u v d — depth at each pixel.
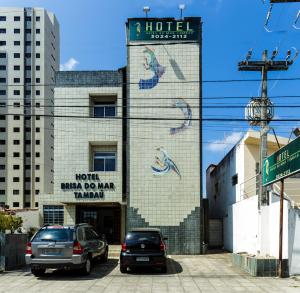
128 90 26.97
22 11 118.31
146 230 17.00
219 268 18.50
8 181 113.12
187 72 26.95
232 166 29.94
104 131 28.50
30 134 114.38
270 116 19.94
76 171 28.28
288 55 20.50
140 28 27.28
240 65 20.70
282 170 15.55
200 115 26.72
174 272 17.16
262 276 15.86
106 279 15.25
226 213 31.25
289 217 15.98
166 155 26.58
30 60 117.00
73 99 28.73
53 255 15.28
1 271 17.17
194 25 27.22
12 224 21.30
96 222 30.34
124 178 28.45
